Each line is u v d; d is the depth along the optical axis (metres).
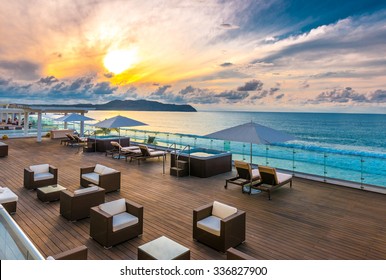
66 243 4.61
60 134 20.11
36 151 14.39
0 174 9.36
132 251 4.40
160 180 8.99
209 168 9.43
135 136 17.11
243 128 8.16
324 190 8.08
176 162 9.77
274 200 7.12
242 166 7.88
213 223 4.64
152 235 4.98
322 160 9.46
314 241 4.86
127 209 5.10
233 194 7.57
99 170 8.16
